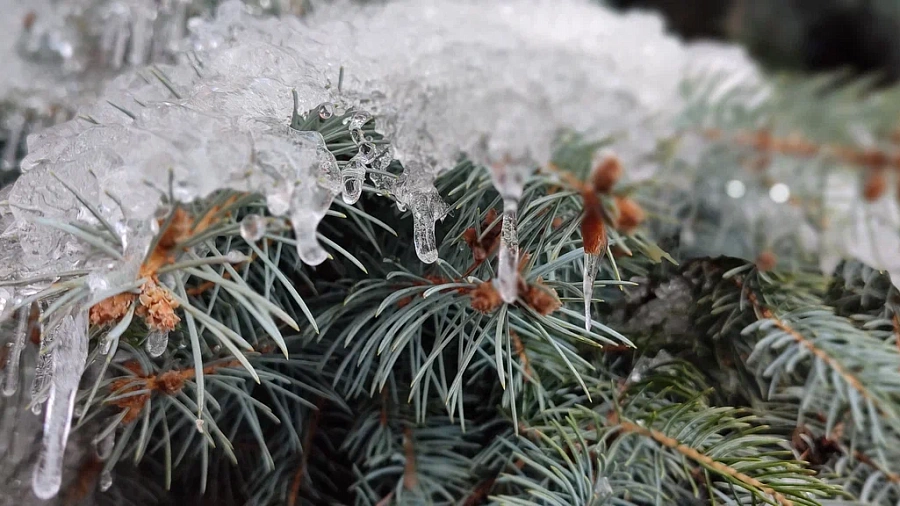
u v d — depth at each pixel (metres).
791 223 0.21
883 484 0.28
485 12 0.24
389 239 0.28
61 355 0.23
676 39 0.23
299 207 0.21
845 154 0.19
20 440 0.28
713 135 0.20
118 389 0.25
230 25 0.28
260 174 0.21
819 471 0.28
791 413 0.29
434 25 0.23
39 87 0.35
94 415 0.26
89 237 0.21
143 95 0.25
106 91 0.27
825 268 0.23
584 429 0.28
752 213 0.21
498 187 0.21
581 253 0.24
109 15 0.36
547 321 0.24
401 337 0.25
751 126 0.19
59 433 0.22
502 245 0.23
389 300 0.25
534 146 0.21
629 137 0.20
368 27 0.25
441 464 0.28
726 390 0.30
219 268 0.24
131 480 0.29
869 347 0.27
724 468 0.26
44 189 0.23
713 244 0.24
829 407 0.28
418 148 0.22
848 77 0.20
